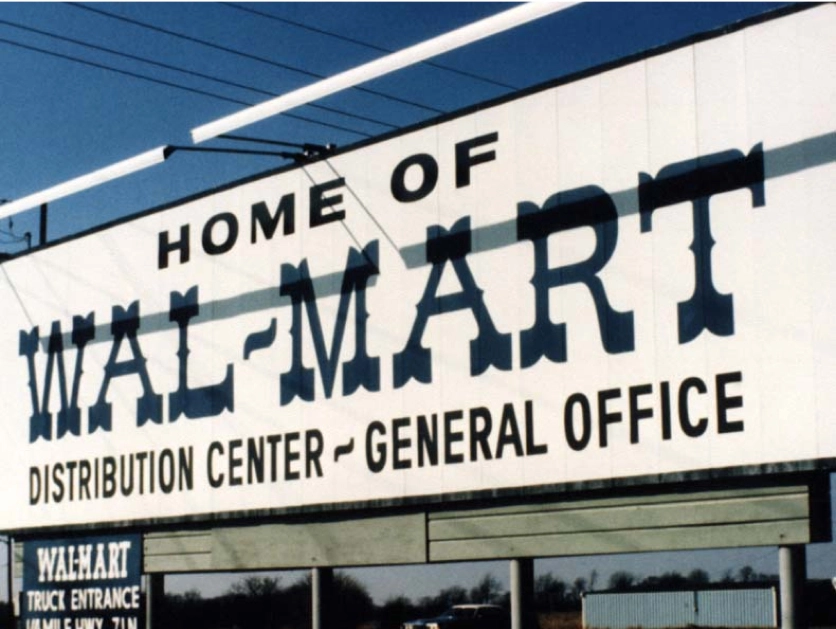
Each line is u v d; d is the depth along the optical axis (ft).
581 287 44.04
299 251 54.19
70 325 64.85
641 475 41.78
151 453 59.72
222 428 56.54
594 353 43.45
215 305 57.57
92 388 63.21
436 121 49.37
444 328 48.26
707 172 41.09
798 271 38.68
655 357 41.81
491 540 46.52
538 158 45.83
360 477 50.67
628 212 42.98
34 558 65.98
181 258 59.36
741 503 39.86
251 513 54.85
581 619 176.14
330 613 52.44
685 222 41.50
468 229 47.85
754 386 39.34
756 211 39.81
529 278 45.65
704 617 158.92
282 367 54.34
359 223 51.88
